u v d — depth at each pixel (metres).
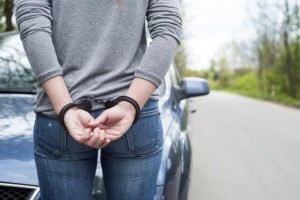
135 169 1.38
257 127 10.38
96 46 1.33
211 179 5.32
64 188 1.37
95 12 1.34
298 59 24.36
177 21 1.40
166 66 1.34
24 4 1.34
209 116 13.16
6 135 2.25
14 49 3.31
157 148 1.42
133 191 1.40
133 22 1.36
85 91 1.30
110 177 1.42
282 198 4.68
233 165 6.09
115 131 1.25
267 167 6.01
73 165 1.35
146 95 1.31
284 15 23.94
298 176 5.56
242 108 17.34
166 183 2.08
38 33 1.30
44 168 1.38
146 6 1.40
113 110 1.25
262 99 26.89
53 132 1.32
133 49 1.37
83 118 1.22
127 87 1.34
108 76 1.33
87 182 1.40
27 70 3.11
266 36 28.52
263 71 30.72
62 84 1.29
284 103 21.88
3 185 1.96
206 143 7.84
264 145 7.73
